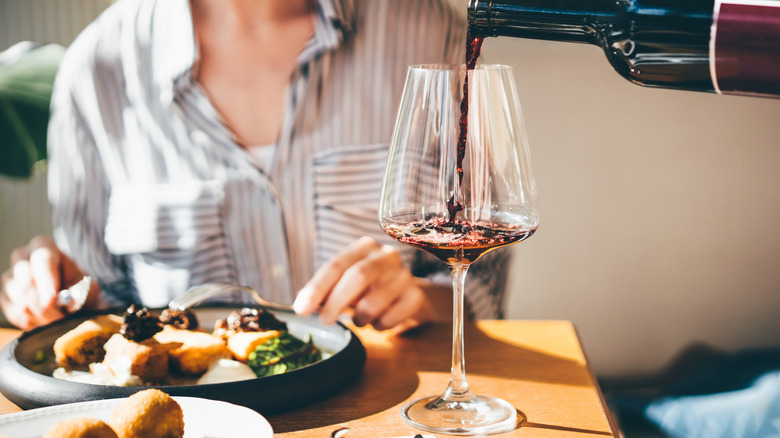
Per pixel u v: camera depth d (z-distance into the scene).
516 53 1.93
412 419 0.71
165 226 1.56
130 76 1.57
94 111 1.59
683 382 1.81
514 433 0.70
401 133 0.69
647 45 0.67
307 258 1.57
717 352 1.94
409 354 0.94
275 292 1.56
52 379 0.73
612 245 1.95
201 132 1.55
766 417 1.44
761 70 0.63
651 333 1.96
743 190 1.91
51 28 2.20
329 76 1.55
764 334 1.93
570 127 1.93
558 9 0.71
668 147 1.92
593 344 1.97
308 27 1.56
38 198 2.18
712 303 1.94
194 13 1.56
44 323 1.05
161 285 1.57
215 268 1.56
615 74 1.91
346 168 1.56
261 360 0.82
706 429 1.49
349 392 0.81
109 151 1.60
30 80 1.69
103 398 0.71
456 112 0.68
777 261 1.92
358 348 0.85
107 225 1.61
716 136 1.91
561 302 1.96
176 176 1.57
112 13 1.65
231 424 0.64
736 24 0.62
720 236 1.93
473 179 0.68
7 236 2.19
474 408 0.74
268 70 1.56
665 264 1.94
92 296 1.18
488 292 1.45
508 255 1.52
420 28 1.59
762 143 1.90
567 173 1.94
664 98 1.91
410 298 1.01
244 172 1.54
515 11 0.72
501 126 0.68
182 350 0.81
